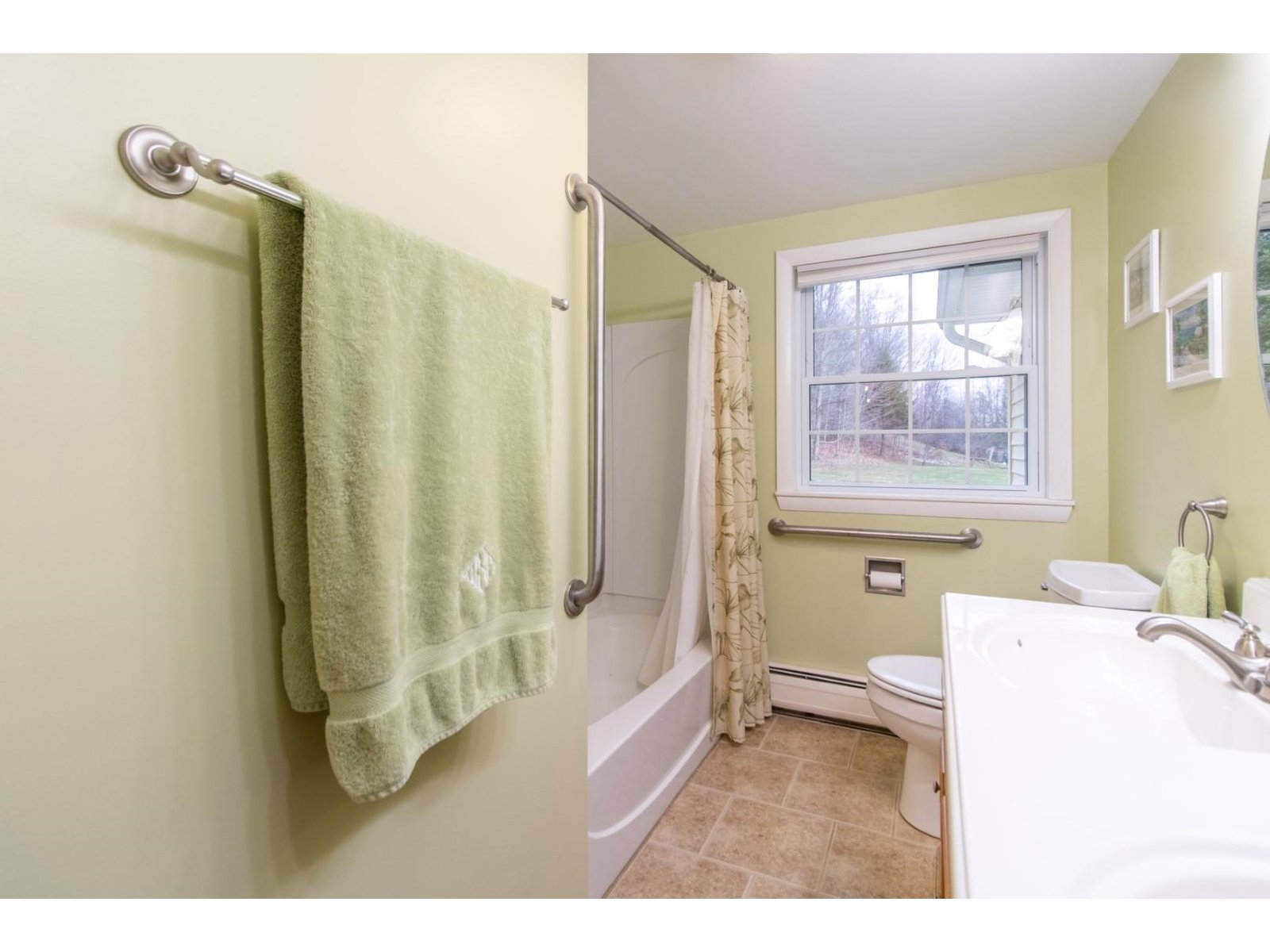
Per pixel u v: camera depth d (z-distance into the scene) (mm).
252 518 546
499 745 892
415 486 625
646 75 1517
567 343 1039
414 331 621
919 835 1666
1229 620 890
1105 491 1979
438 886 776
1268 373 1011
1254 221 1088
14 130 399
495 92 857
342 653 533
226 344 524
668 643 2355
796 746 2199
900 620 2314
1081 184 1990
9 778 404
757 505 2520
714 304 2232
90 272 435
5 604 399
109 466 448
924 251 2246
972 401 2254
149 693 476
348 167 638
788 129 1775
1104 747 644
